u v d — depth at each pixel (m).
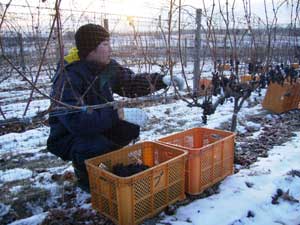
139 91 3.02
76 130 2.41
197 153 2.66
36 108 5.96
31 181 3.11
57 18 1.62
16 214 2.61
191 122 5.14
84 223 2.44
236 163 3.47
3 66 3.97
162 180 2.45
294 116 5.68
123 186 2.17
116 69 2.89
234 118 3.51
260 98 6.98
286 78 5.02
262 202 2.69
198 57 5.51
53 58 3.33
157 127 4.88
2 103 6.45
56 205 2.75
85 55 2.57
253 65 3.44
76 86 2.39
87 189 2.88
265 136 4.45
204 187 2.83
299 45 4.46
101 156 2.59
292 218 2.54
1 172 3.33
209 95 3.20
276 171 3.25
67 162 3.62
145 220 2.42
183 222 2.39
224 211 2.54
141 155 2.93
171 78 2.60
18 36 2.94
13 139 4.38
